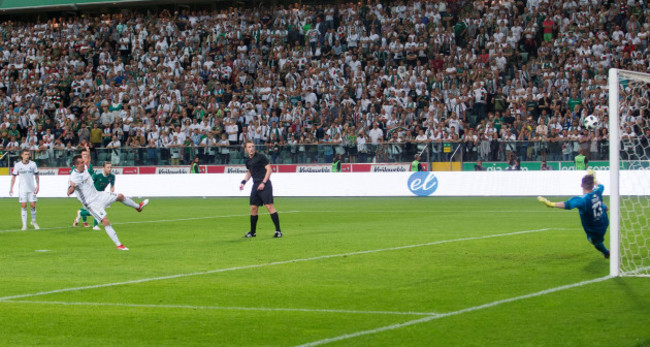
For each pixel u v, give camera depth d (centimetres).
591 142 4128
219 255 1800
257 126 4825
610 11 4809
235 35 5512
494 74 4706
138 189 4634
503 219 2702
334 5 5600
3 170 5059
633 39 4622
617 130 1399
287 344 929
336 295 1255
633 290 1248
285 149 4653
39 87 5684
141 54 5691
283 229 2442
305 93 5069
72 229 2567
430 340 934
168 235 2305
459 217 2812
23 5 6025
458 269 1518
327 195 4356
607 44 4644
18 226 2711
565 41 4753
